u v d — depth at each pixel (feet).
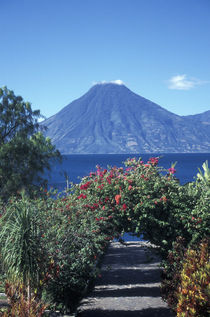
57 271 22.54
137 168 31.76
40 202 29.78
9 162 51.34
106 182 30.35
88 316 23.40
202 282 16.65
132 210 28.68
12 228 20.81
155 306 25.76
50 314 21.94
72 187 32.91
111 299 27.55
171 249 28.35
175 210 27.86
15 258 19.80
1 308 19.47
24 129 55.88
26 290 20.58
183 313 16.29
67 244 24.85
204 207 27.17
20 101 56.70
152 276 34.50
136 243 55.21
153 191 28.71
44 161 53.98
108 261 41.50
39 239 21.99
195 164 603.67
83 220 27.25
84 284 25.68
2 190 49.01
